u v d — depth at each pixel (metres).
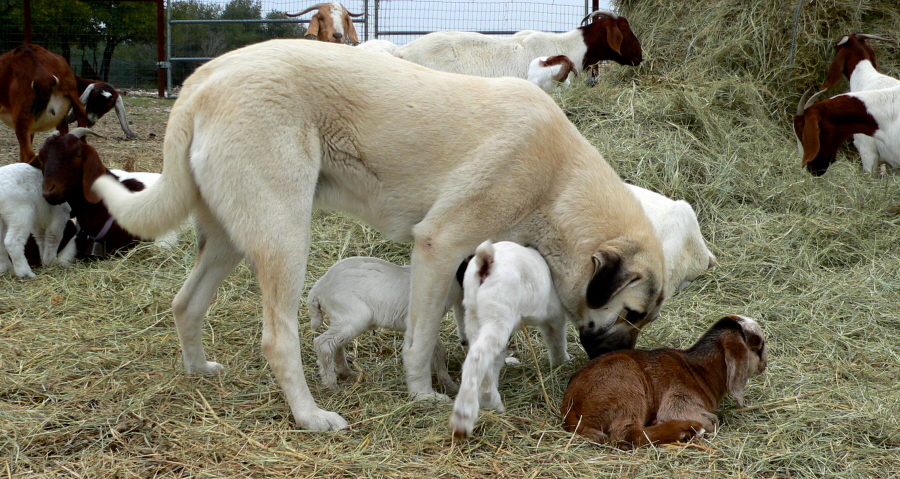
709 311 5.10
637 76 10.23
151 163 9.17
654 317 4.06
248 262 3.64
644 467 3.15
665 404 3.54
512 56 9.63
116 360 4.20
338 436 3.43
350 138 3.62
